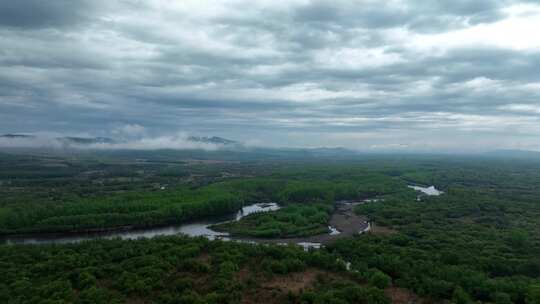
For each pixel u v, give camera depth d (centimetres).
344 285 10994
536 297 9894
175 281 10925
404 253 14025
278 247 13912
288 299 10200
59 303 9219
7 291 10006
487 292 10488
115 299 9706
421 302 10319
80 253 13200
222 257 12638
